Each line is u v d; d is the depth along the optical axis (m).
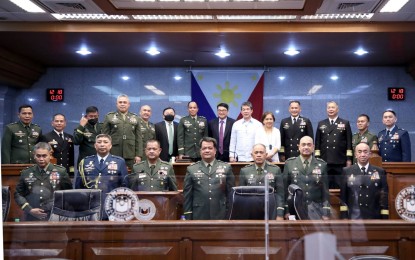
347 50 10.11
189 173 4.92
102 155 5.98
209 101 11.70
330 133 8.20
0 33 8.86
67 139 8.31
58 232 4.11
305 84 11.68
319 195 4.29
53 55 10.62
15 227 4.09
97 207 4.30
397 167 6.51
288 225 4.03
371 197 4.24
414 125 11.45
